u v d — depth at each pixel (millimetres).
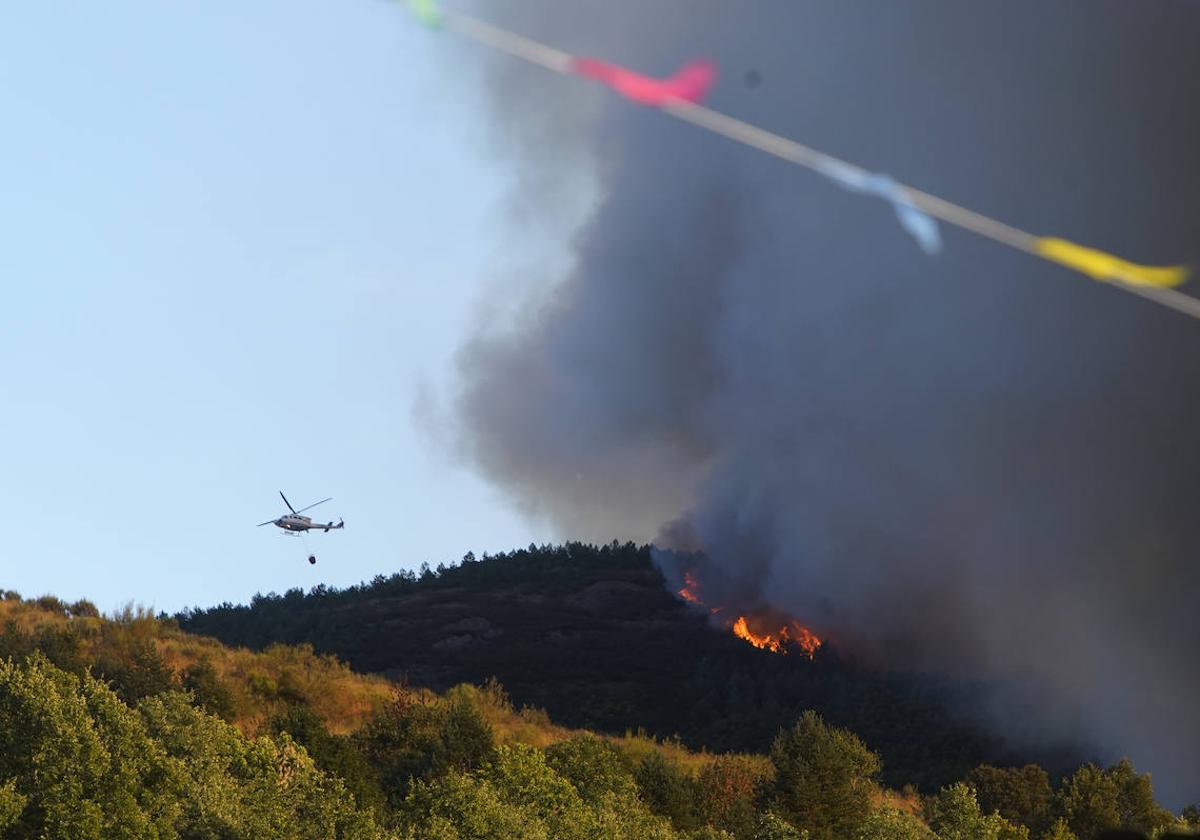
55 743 149500
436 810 171875
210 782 162500
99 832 142875
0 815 139375
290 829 154625
